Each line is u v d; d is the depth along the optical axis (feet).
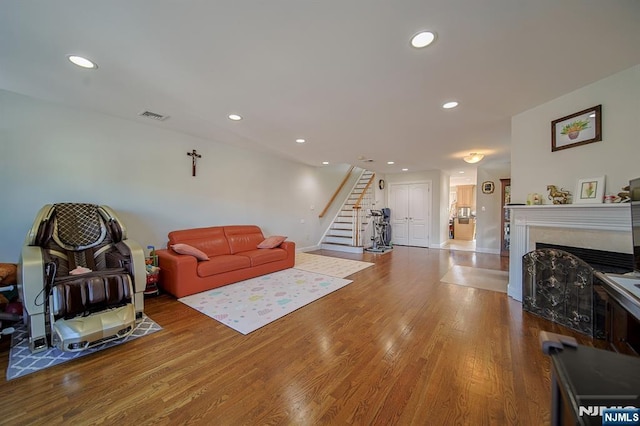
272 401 5.04
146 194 12.10
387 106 9.30
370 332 7.85
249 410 4.82
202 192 14.32
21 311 7.84
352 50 6.07
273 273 14.73
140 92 8.48
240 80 7.55
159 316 8.95
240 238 14.99
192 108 9.77
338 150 16.30
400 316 9.00
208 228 14.06
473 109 9.59
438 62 6.56
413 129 11.89
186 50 6.16
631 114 7.02
